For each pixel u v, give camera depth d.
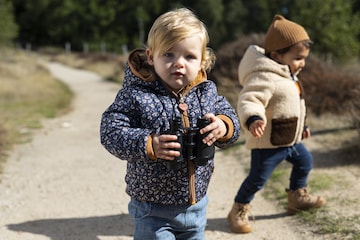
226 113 2.46
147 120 2.30
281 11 20.86
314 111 7.71
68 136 7.82
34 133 8.11
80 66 30.42
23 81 19.67
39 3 59.56
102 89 17.09
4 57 30.58
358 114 5.45
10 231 3.76
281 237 3.43
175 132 2.21
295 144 3.59
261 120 3.12
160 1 59.47
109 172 5.52
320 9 16.84
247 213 3.66
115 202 4.46
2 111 11.25
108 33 59.62
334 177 4.53
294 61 3.47
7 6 36.91
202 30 2.33
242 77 3.54
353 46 16.83
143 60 2.45
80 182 5.14
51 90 16.78
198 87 2.43
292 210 3.82
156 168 2.31
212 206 4.19
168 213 2.39
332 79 7.77
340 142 5.80
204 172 2.42
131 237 3.64
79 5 59.06
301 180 3.74
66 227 3.85
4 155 6.38
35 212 4.20
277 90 3.34
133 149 2.19
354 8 27.02
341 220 3.51
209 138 2.24
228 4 51.84
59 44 60.25
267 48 3.55
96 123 9.14
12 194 4.72
